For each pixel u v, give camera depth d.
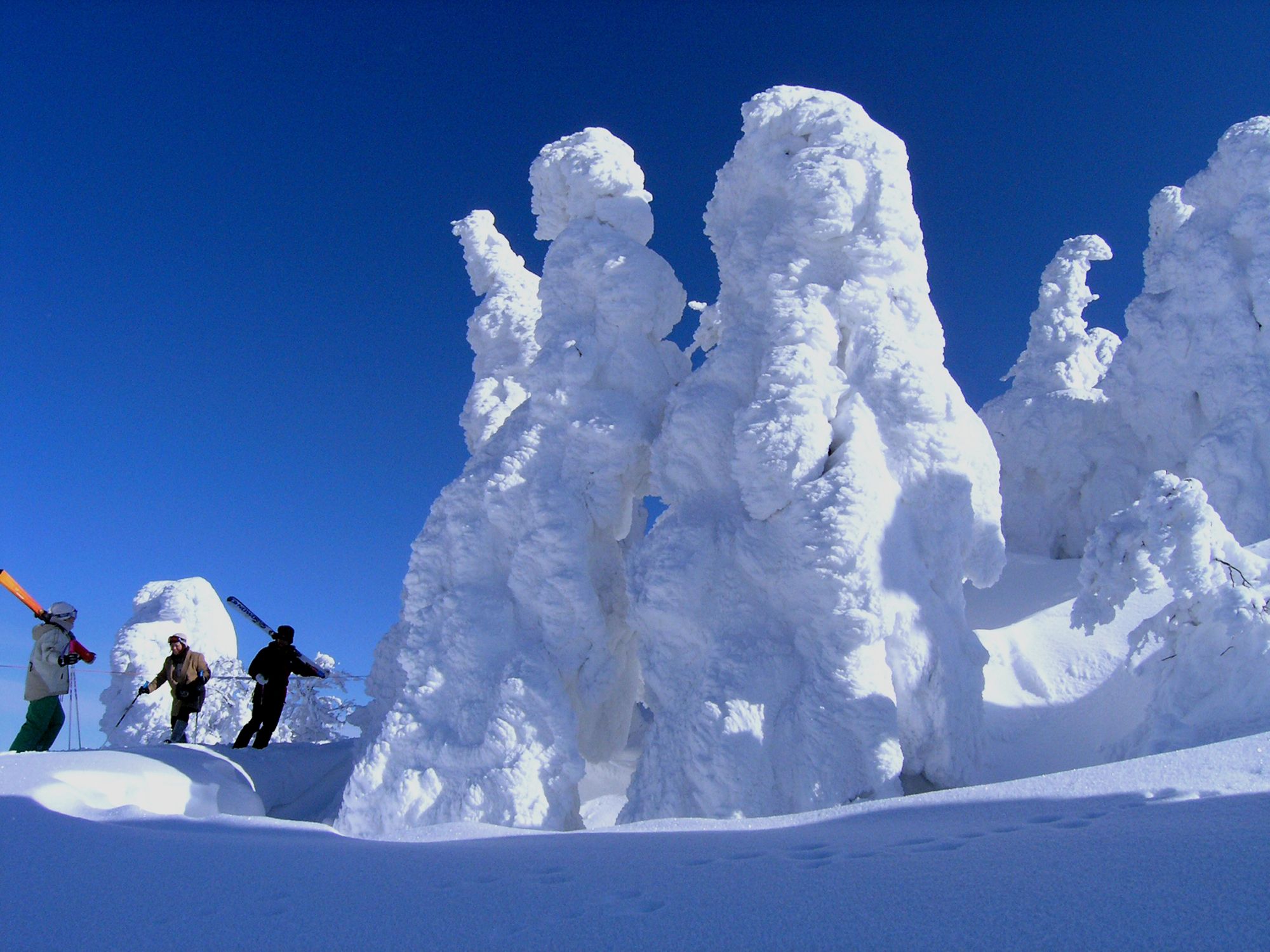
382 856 3.68
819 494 7.05
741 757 6.56
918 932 2.34
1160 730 7.01
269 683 9.15
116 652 13.20
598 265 8.96
